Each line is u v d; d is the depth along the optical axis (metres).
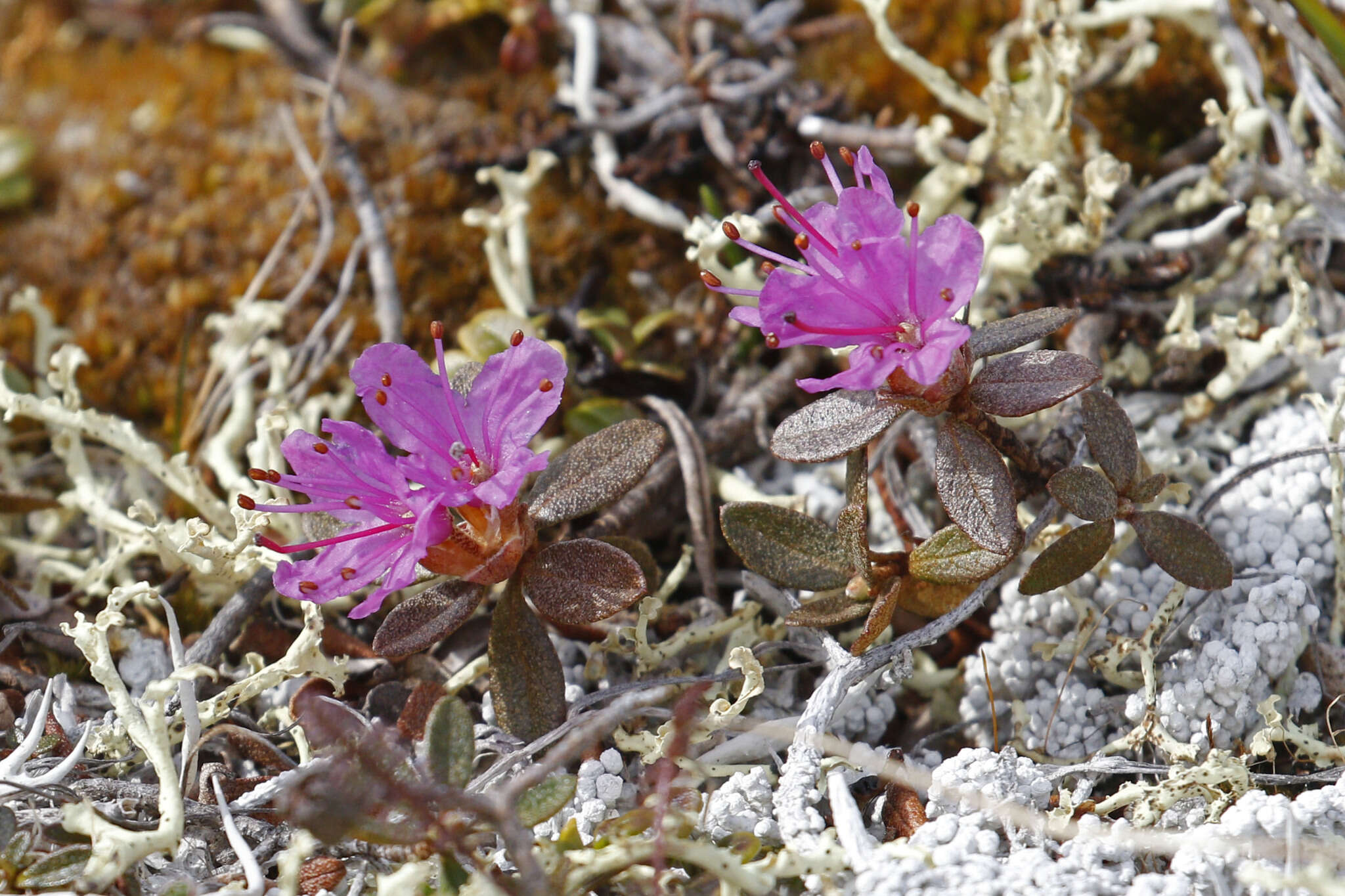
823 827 0.43
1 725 0.45
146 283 0.51
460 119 0.52
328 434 0.48
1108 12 0.49
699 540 0.46
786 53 0.51
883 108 0.51
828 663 0.44
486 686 0.46
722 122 0.50
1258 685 0.44
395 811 0.42
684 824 0.43
